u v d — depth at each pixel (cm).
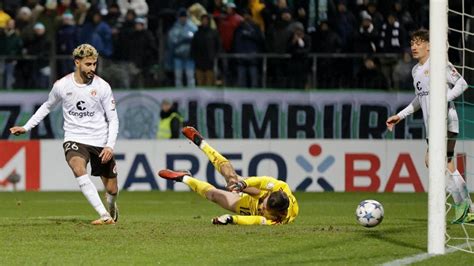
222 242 3584
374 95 7950
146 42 8081
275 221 4269
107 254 3281
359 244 3544
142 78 8062
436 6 3269
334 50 8044
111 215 4431
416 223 4528
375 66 7981
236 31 8050
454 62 7131
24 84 8131
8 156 7988
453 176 4541
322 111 7981
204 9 8219
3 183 7988
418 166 7794
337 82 7994
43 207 6272
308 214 5569
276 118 7994
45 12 8306
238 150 7844
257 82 8031
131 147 7912
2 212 5819
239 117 8000
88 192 4228
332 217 5097
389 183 7812
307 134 7988
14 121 8088
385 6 8156
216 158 4419
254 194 4281
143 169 7912
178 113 8006
